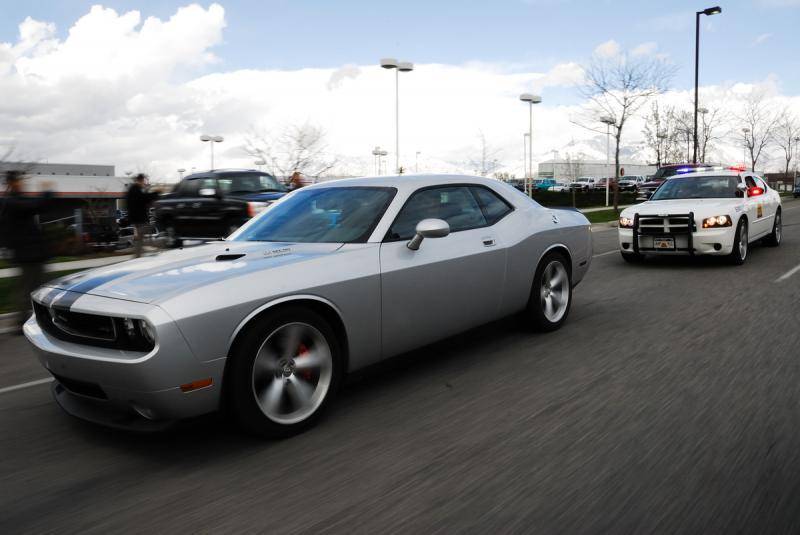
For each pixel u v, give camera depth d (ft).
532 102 101.30
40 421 12.15
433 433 10.69
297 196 15.23
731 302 21.33
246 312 10.11
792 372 13.37
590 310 20.77
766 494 8.17
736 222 29.76
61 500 8.77
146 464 9.90
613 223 67.46
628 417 11.09
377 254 12.37
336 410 11.99
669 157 135.95
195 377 9.64
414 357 13.53
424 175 14.96
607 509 7.90
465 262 14.07
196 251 12.78
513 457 9.57
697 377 13.25
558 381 13.29
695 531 7.34
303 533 7.61
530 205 17.35
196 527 7.88
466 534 7.44
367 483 8.89
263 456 10.01
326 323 11.29
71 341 10.45
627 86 86.48
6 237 21.35
